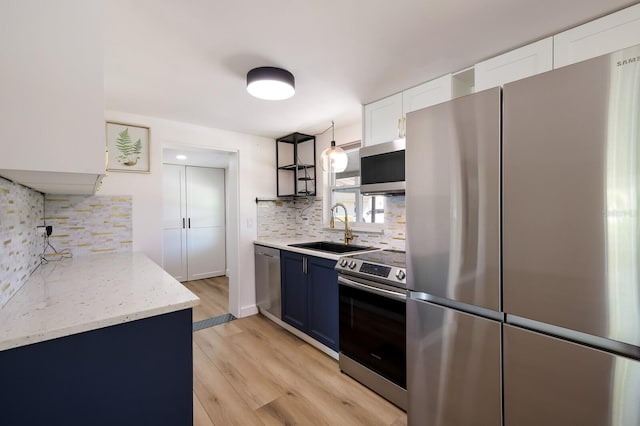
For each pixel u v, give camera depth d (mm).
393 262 1990
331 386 2049
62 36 977
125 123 2629
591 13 1314
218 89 2115
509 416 1165
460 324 1312
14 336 882
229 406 1840
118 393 1082
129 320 1066
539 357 1081
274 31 1431
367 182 2207
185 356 1215
